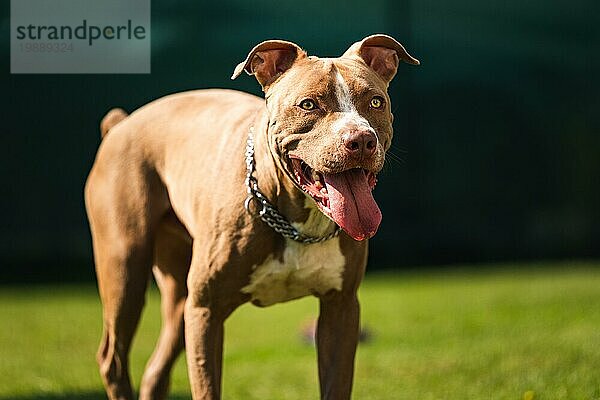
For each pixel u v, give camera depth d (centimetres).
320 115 538
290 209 575
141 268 682
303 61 559
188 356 597
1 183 1584
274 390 845
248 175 582
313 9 1630
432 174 1705
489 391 781
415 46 1694
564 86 1767
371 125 543
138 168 685
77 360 1022
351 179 534
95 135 1583
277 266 587
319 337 612
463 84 1717
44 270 1609
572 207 1756
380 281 1541
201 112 668
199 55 1580
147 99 1566
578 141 1759
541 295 1276
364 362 930
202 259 595
